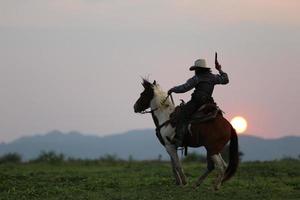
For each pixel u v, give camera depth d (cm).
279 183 2291
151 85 2120
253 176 2555
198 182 2064
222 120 1980
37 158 4441
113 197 1934
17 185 2242
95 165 3875
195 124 1981
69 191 2084
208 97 1995
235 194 1973
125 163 4012
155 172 2808
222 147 1970
